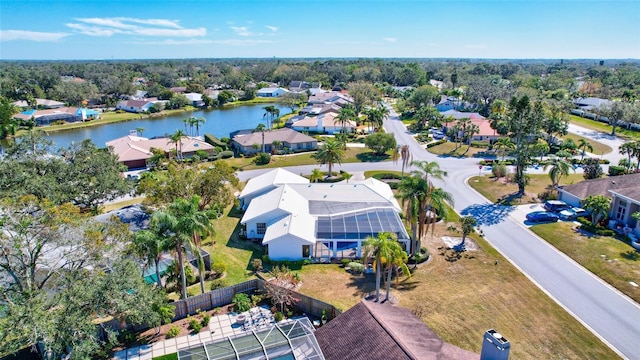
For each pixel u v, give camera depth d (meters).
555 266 43.72
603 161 84.25
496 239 50.59
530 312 35.59
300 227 47.44
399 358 22.91
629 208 51.03
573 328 33.41
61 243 29.31
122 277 28.48
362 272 43.00
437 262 44.81
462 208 61.41
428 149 99.25
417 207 43.78
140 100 178.12
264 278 41.59
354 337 25.91
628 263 42.91
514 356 30.03
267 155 91.69
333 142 78.94
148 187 53.31
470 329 33.09
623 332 32.97
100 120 151.88
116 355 30.80
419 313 35.19
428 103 155.25
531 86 183.25
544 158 90.56
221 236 52.19
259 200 57.41
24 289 27.86
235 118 162.88
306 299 35.62
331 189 58.88
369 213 51.31
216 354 25.39
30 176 47.00
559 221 55.12
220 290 36.88
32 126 136.00
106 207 62.19
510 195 66.06
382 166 85.75
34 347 29.08
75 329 25.50
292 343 26.41
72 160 55.53
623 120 110.38
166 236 34.66
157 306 32.75
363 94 165.88
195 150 95.06
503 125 101.94
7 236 27.70
